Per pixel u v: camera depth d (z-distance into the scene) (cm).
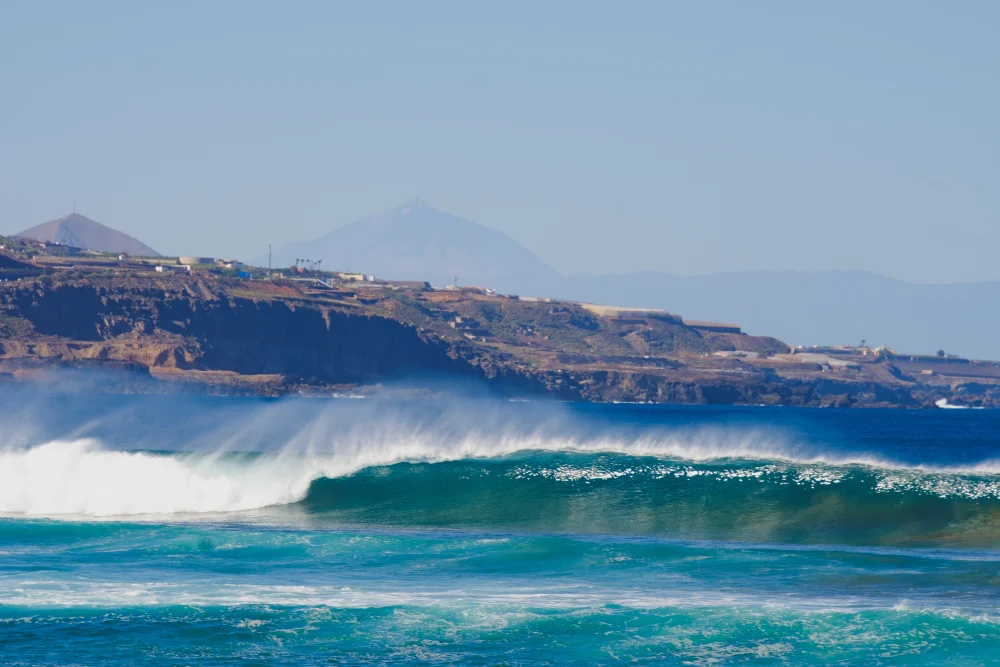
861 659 4709
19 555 6750
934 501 8556
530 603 5553
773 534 7900
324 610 5406
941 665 4622
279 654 4803
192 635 5031
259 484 9138
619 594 5781
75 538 7294
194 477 9100
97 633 5053
